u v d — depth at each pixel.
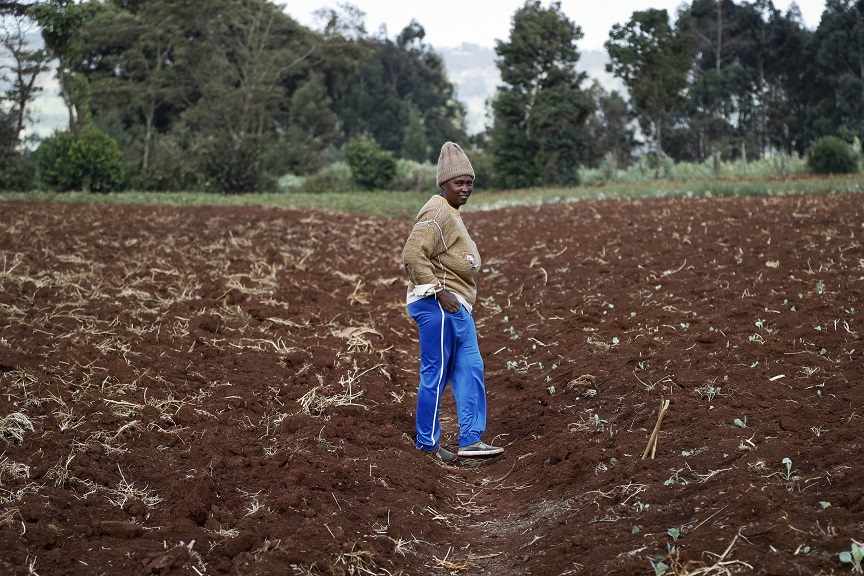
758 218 13.56
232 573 3.46
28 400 5.05
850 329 6.15
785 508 3.35
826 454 3.92
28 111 35.53
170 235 13.78
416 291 5.03
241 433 5.11
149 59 58.41
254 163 38.91
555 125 42.50
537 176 43.81
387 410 5.88
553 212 20.25
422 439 5.27
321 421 5.30
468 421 5.26
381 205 27.41
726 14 71.81
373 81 82.88
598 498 4.10
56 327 6.89
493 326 8.66
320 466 4.59
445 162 5.08
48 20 33.59
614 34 39.16
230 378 6.13
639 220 15.48
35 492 3.90
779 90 68.75
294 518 3.99
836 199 16.64
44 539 3.49
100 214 17.44
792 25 67.31
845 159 34.25
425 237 4.97
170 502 4.04
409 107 83.25
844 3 61.62
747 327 6.58
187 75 56.50
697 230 12.77
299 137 64.44
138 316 7.60
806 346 5.86
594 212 18.75
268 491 4.27
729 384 5.28
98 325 7.12
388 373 6.84
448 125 86.44
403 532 4.09
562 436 5.21
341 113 80.00
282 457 4.66
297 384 6.16
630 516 3.79
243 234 14.69
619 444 4.80
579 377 6.17
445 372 5.17
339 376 6.41
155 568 3.38
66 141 32.47
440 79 92.00
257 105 53.62
